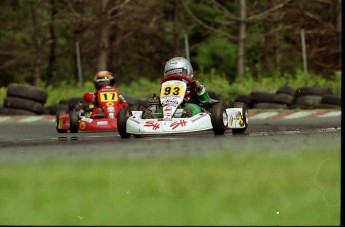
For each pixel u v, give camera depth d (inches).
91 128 1583.4
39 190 454.0
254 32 5172.2
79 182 479.5
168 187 444.8
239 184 446.0
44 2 4717.0
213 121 1211.2
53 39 5059.1
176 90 1254.3
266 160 538.9
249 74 3801.7
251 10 4982.8
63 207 401.1
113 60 5236.2
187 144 900.6
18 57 5152.6
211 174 485.7
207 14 5265.8
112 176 497.0
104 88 1675.7
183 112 1235.9
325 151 572.4
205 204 392.8
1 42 5226.4
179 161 565.9
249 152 610.9
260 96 2449.6
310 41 5305.1
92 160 623.8
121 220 368.8
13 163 637.9
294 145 725.3
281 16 4643.2
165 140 1063.6
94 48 5162.4
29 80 5487.2
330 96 2313.0
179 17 5344.5
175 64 1280.8
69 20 4813.0
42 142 1222.9
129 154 713.6
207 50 5167.3
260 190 426.0
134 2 4357.8
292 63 5231.3
